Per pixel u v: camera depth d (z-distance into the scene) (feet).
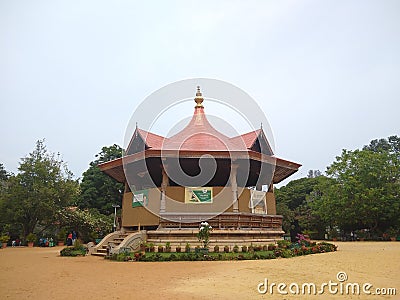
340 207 128.88
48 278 35.78
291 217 150.71
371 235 128.67
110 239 69.56
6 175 180.75
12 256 64.95
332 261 48.37
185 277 35.55
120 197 152.76
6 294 27.73
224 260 50.85
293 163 77.92
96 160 160.76
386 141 248.93
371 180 125.80
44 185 118.93
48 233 126.93
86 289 29.53
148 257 51.31
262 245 62.90
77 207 138.21
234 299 25.94
